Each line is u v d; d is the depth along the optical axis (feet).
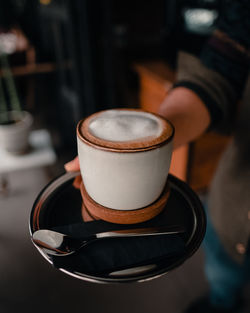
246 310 2.25
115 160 0.78
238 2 1.24
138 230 0.89
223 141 3.56
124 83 4.69
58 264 0.78
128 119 0.89
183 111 1.13
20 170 4.17
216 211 1.67
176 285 2.57
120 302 2.42
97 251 0.83
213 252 1.86
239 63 1.23
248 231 1.46
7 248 2.92
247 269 1.74
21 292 2.49
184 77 1.25
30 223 0.93
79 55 3.87
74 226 0.90
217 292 2.15
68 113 4.72
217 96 1.18
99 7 3.69
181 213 1.00
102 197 0.89
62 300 2.43
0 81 4.65
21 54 4.55
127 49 4.56
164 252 0.83
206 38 3.40
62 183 1.13
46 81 5.78
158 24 4.65
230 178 1.49
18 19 7.06
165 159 0.84
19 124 3.54
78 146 0.86
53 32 4.40
